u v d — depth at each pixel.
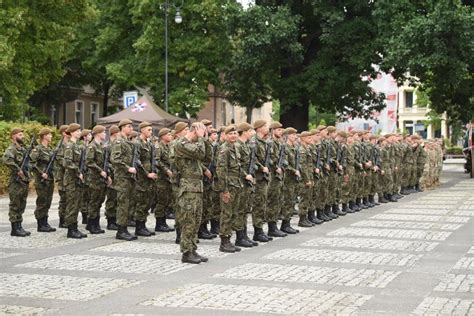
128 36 44.41
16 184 14.91
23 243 13.98
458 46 31.97
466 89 36.69
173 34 41.25
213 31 41.50
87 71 50.22
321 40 35.94
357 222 17.81
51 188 15.70
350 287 9.70
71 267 11.22
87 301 8.82
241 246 13.57
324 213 18.22
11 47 35.16
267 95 41.94
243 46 36.94
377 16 33.94
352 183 20.05
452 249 13.25
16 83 38.59
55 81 44.00
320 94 37.69
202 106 41.91
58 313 8.23
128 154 14.47
